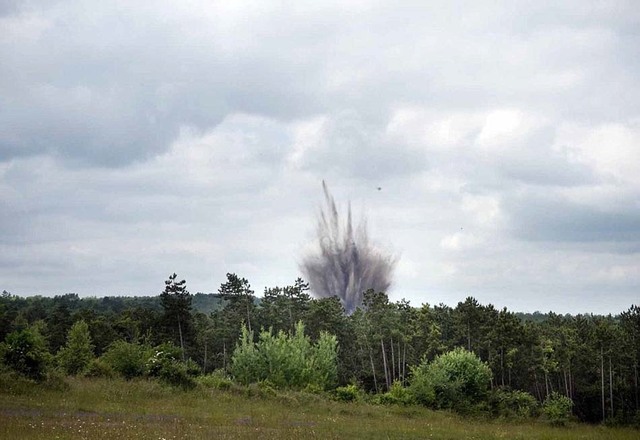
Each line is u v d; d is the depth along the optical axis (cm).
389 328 9119
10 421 2539
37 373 3641
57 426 2530
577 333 10431
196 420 3194
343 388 5588
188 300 8625
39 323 8775
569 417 6594
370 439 3084
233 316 9850
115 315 10719
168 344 4928
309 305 10125
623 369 9569
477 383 6081
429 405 5753
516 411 6266
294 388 6038
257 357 6562
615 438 4516
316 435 2991
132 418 3033
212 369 10150
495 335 8825
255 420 3441
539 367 9669
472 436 3675
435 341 9444
